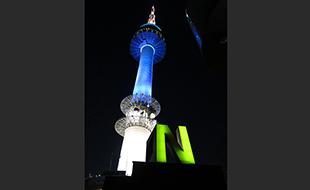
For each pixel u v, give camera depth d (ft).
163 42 414.62
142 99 319.88
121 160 274.77
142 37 410.31
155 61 410.72
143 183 72.13
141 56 388.16
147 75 352.90
